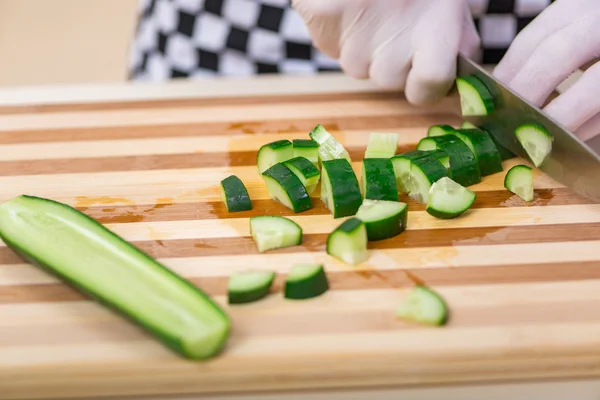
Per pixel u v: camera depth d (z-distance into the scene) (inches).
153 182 25.6
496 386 21.7
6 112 28.1
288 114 28.1
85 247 22.9
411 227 24.2
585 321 22.0
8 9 49.9
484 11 29.8
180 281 22.2
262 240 23.5
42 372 21.4
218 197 25.2
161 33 32.4
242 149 26.8
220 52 31.9
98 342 21.7
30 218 23.5
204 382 21.4
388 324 21.9
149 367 21.4
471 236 23.9
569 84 28.5
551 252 23.5
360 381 21.5
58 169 26.1
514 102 25.6
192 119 27.9
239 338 21.7
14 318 22.2
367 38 27.4
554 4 26.9
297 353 21.5
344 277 22.9
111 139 27.1
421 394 21.7
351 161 26.4
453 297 22.5
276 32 31.1
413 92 27.4
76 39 46.9
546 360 21.5
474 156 25.4
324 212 24.7
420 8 27.0
